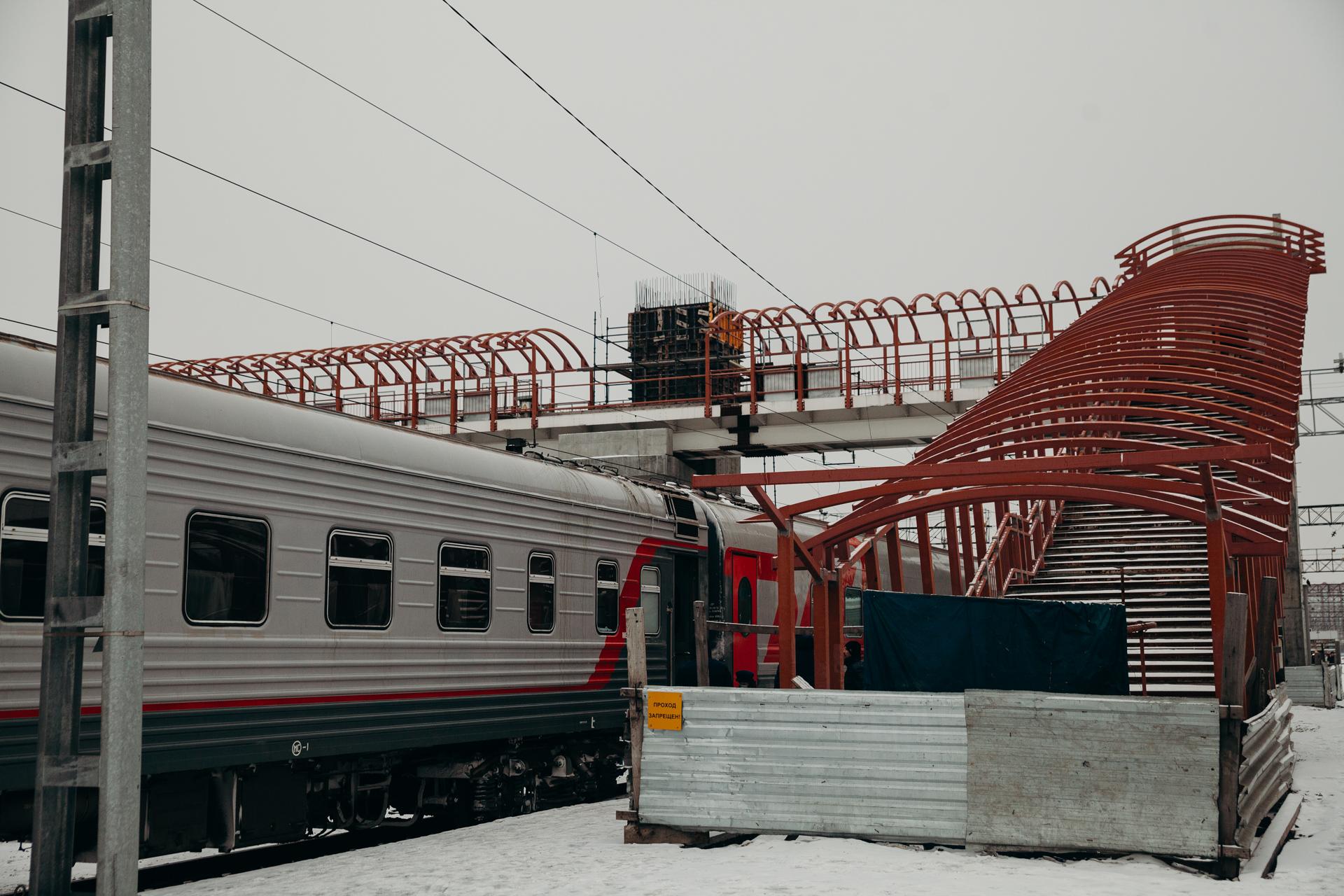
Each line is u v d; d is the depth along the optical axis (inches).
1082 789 347.3
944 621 496.7
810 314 1344.7
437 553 468.8
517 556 516.7
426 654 459.2
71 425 257.3
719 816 383.6
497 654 498.9
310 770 428.1
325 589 414.6
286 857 470.0
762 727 383.6
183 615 362.0
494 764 527.5
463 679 478.0
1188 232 1109.1
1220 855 329.1
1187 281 935.0
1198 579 733.3
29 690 319.9
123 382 247.1
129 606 244.2
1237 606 339.0
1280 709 448.8
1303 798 477.4
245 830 396.2
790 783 378.3
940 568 1191.6
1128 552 796.6
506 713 502.9
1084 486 502.9
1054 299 1259.8
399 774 493.0
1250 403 593.9
